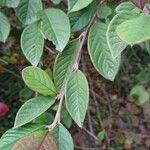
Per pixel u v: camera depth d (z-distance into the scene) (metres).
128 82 0.87
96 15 0.30
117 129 0.88
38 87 0.27
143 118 0.93
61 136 0.26
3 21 0.33
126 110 0.89
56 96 0.27
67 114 0.51
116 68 0.28
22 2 0.32
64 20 0.29
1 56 0.58
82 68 0.61
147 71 0.88
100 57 0.29
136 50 0.86
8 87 0.66
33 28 0.30
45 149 0.23
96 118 0.77
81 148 0.75
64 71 0.28
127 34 0.21
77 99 0.27
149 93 0.88
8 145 0.25
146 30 0.21
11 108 0.62
